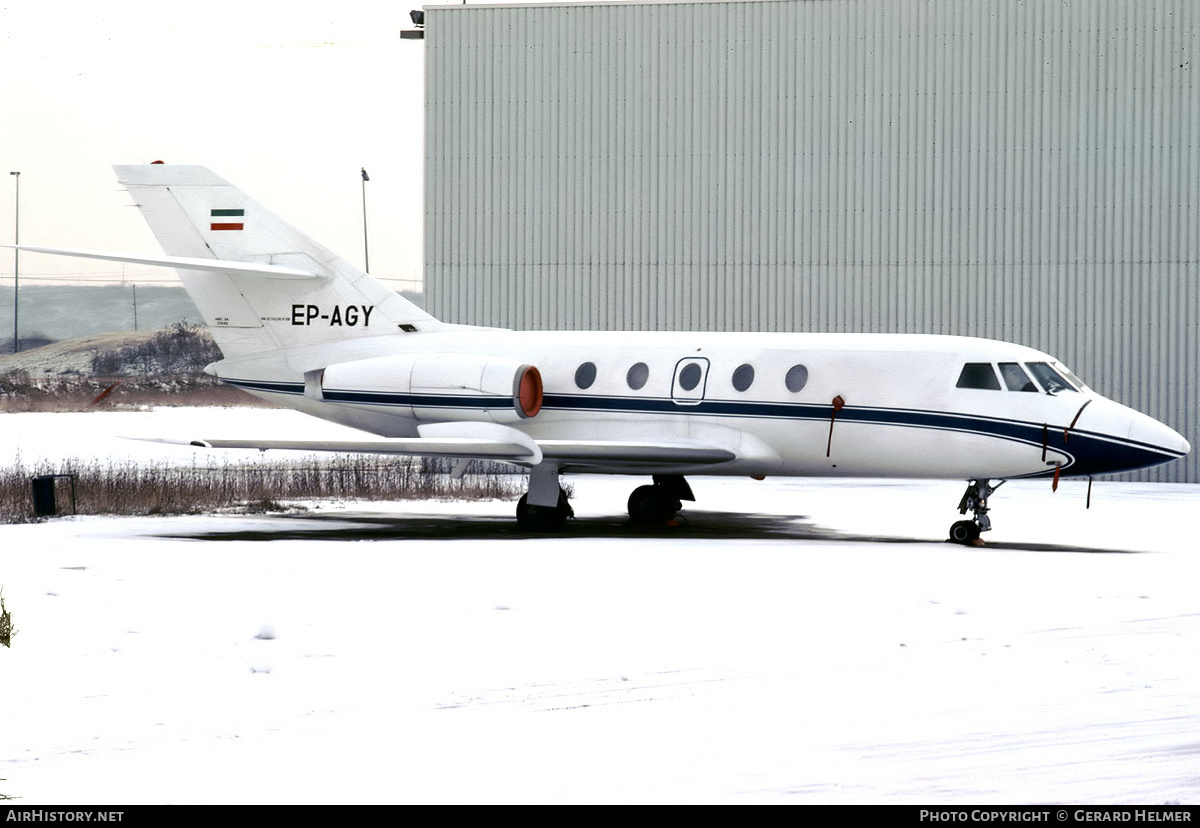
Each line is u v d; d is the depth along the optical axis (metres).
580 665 38.09
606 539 74.69
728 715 32.31
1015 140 122.44
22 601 49.56
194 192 91.44
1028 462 72.75
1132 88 120.50
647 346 83.25
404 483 109.81
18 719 31.69
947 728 31.09
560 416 84.25
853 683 35.88
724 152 126.88
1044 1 121.69
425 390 84.25
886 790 26.38
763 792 26.19
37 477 90.19
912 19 123.69
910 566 61.34
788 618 46.25
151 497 97.12
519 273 130.50
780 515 93.12
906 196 124.19
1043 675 37.00
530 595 51.28
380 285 89.38
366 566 60.41
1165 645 41.53
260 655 39.28
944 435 74.25
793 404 77.75
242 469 120.12
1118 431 71.12
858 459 77.12
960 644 41.62
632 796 25.88
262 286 90.81
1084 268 121.56
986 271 123.06
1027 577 57.62
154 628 43.84
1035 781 27.03
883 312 124.75
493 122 130.62
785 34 125.75
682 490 86.75
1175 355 120.19
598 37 128.75
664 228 128.12
